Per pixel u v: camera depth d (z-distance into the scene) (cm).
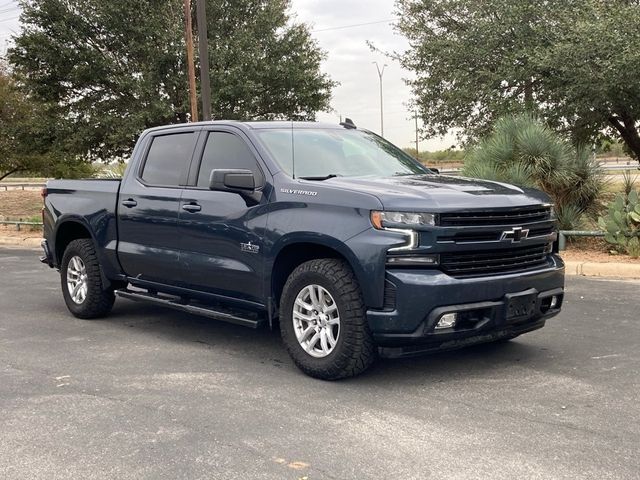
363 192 487
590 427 409
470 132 1781
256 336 671
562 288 543
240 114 2275
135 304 852
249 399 475
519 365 543
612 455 368
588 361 549
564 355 568
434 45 1716
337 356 493
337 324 498
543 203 527
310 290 512
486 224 485
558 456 368
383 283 466
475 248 478
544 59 1443
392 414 439
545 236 527
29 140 2275
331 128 648
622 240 1034
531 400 460
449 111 1803
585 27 1395
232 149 598
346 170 582
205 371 548
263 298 551
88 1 2184
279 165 555
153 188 658
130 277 693
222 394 488
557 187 1146
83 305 749
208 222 587
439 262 468
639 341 607
